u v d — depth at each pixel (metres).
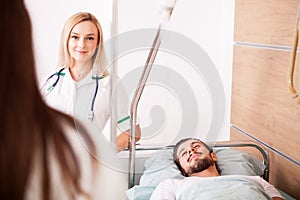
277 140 2.23
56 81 2.23
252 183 1.95
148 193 2.08
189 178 2.09
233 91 2.76
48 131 0.24
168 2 1.54
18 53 0.24
